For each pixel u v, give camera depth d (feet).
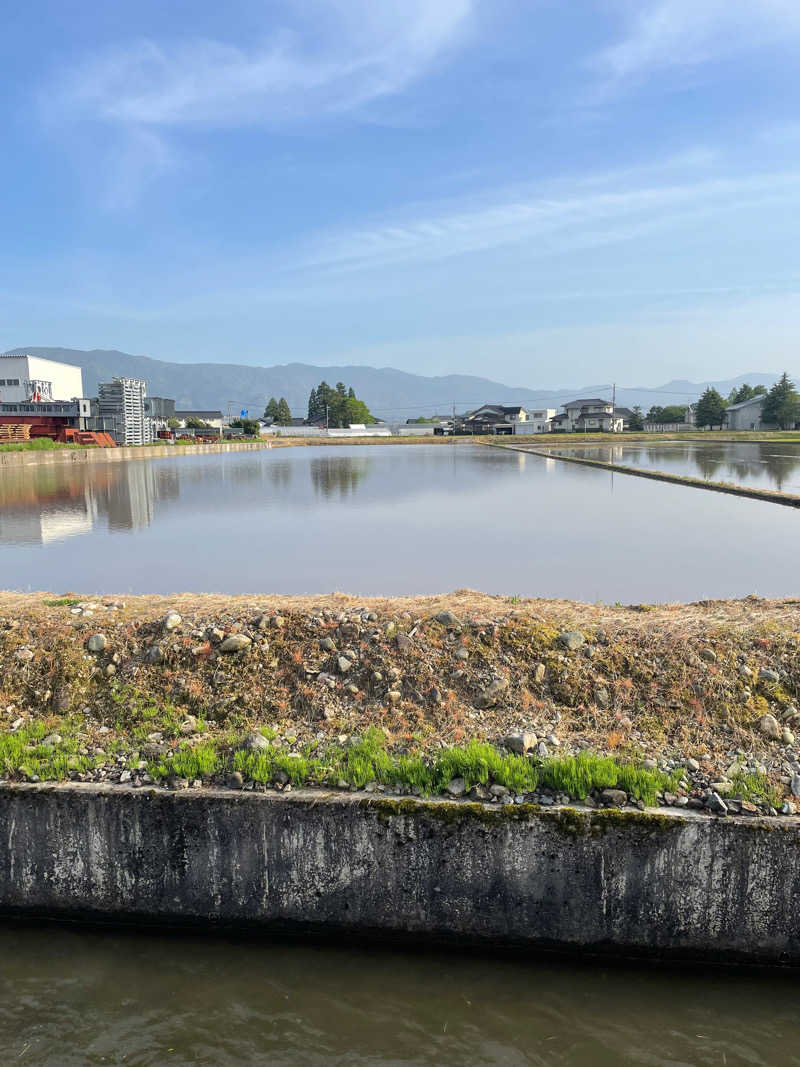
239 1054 11.96
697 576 37.65
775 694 18.47
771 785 15.38
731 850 13.79
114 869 15.12
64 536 52.49
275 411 465.47
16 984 13.57
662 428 390.42
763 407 315.58
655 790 14.96
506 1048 12.11
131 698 19.26
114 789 15.10
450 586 35.63
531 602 25.53
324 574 38.86
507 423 386.52
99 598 25.43
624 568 39.81
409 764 15.85
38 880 15.31
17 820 15.15
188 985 13.53
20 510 68.49
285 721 18.34
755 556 43.16
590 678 19.22
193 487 92.22
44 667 20.15
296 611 22.00
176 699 19.20
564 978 13.80
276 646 20.66
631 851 13.98
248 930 15.02
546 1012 12.94
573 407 385.29
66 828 15.10
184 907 15.06
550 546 47.03
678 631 20.68
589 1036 12.41
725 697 18.38
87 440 184.34
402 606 23.16
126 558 43.78
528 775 15.51
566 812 14.12
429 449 223.10
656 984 13.70
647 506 68.64
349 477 107.86
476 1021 12.70
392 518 61.36
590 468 125.49
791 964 13.99
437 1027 12.56
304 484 95.76
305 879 14.69
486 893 14.34
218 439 283.38
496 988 13.52
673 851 13.91
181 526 57.52
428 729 17.79
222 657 20.29
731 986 13.69
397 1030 12.48
